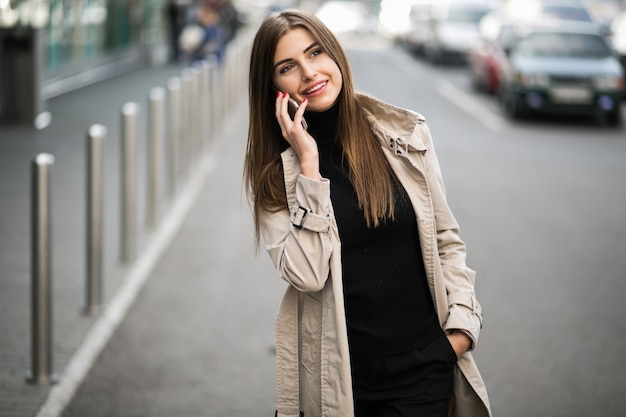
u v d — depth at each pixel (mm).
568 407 5559
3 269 8328
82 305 7410
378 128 3281
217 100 17062
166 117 17203
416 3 45062
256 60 3285
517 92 20422
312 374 3236
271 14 3307
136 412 5461
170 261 8883
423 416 3162
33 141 15125
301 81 3227
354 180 3199
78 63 25406
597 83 20172
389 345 3178
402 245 3223
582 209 11625
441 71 33906
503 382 5945
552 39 21672
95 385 5855
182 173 13461
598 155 16094
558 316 7324
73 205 10859
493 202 11914
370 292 3178
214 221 10586
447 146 16594
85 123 17250
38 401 5562
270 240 3230
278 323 3291
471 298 3334
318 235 3084
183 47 27438
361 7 70500
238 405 5605
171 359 6352
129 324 7059
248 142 3363
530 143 17328
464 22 36625
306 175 3119
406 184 3240
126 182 8672
